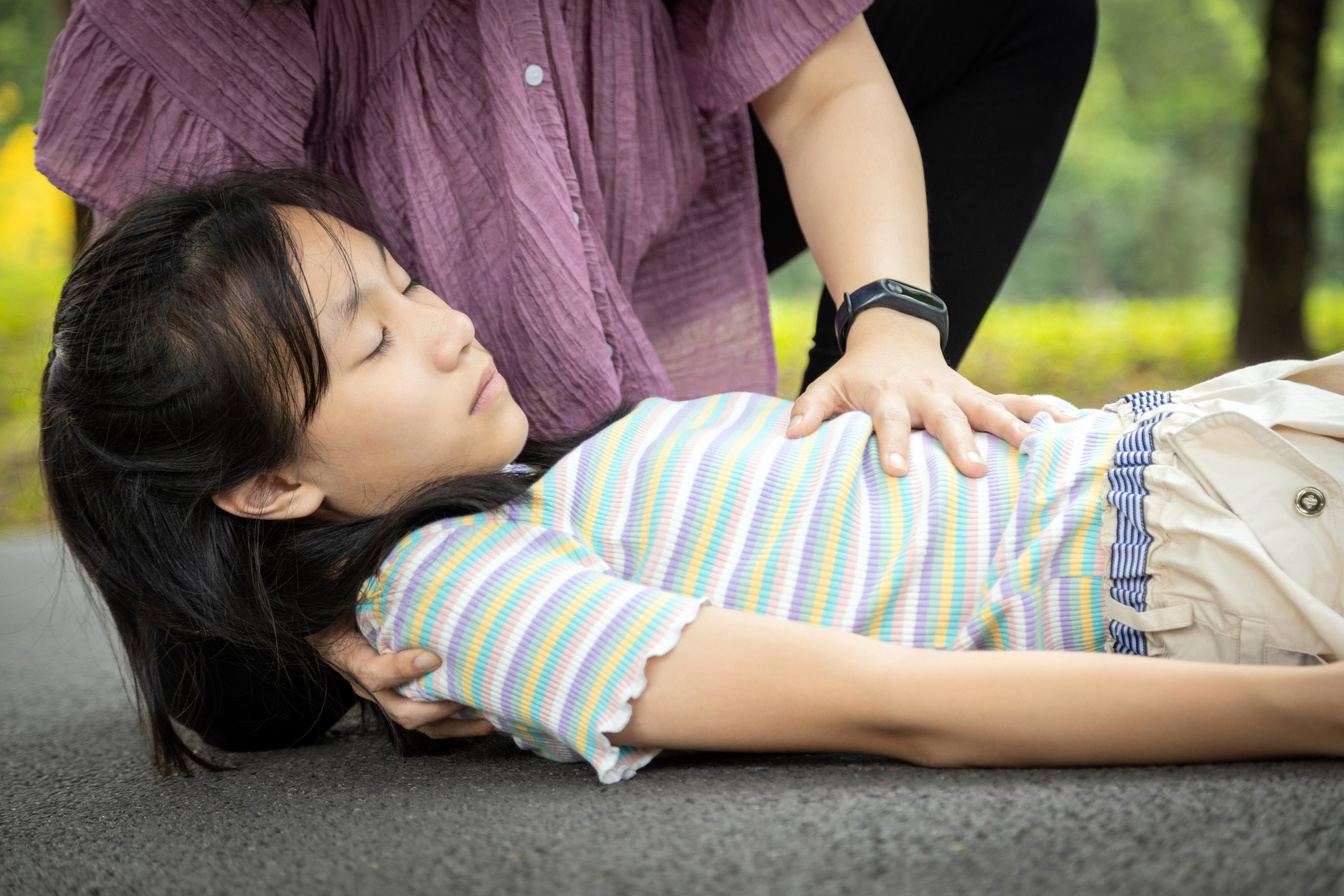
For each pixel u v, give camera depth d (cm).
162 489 116
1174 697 86
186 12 125
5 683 195
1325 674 84
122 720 159
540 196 129
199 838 94
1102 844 70
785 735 96
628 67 136
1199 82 1118
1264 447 101
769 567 110
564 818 87
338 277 114
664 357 154
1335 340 697
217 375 112
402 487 116
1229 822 72
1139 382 665
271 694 131
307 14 129
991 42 162
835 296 137
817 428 123
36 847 98
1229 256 1872
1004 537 109
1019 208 167
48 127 127
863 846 74
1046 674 89
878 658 94
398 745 123
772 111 144
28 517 411
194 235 115
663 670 99
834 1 134
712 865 73
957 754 92
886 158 137
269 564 117
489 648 105
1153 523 103
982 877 67
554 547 112
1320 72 650
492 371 120
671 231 148
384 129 135
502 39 129
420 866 79
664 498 115
